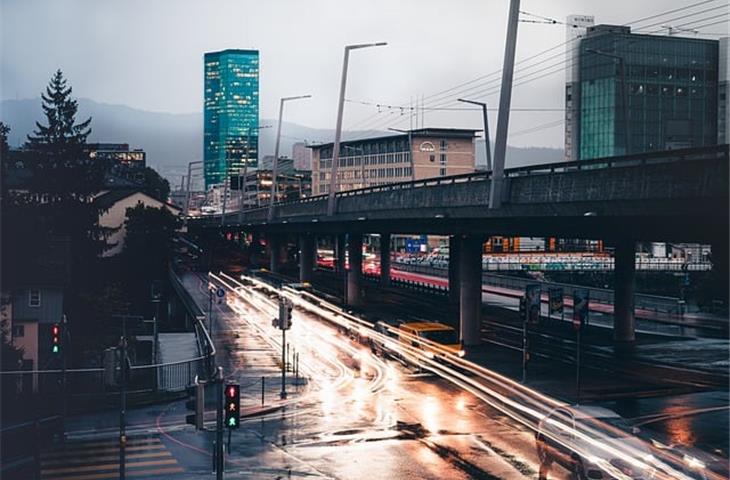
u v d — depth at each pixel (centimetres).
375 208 7681
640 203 3875
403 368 5338
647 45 18238
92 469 2912
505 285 11875
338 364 5491
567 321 7475
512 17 5022
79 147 8825
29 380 4462
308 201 10338
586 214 4250
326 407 4066
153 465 2978
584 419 2717
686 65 18488
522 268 14650
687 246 17250
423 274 15312
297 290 10175
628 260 6375
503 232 5903
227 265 17650
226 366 5381
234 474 2848
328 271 16162
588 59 18862
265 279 11769
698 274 13025
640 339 6538
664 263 14325
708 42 18625
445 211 6059
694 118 18575
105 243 9112
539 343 6378
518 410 3941
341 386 4662
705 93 18638
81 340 6456
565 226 5238
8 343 5238
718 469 2738
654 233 4647
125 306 8131
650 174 3759
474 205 5544
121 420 2716
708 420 3641
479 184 5531
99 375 4716
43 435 3189
